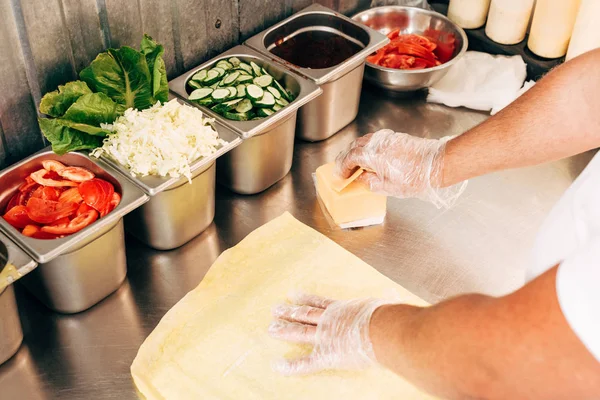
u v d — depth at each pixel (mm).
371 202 1733
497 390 896
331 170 1765
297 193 1865
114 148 1523
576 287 822
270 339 1473
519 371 864
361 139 1666
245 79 1806
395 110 2176
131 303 1562
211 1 1857
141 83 1603
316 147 2016
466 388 927
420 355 989
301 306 1487
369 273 1629
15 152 1617
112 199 1479
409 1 2438
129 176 1502
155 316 1537
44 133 1479
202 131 1562
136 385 1393
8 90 1518
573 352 821
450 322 951
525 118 1353
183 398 1359
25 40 1489
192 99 1746
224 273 1616
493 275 1669
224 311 1528
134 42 1741
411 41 2232
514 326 868
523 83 2271
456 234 1772
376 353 1135
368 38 2010
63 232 1419
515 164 1414
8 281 1272
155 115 1552
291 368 1401
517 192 1907
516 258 1713
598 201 1029
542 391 863
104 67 1552
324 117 1953
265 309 1535
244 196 1845
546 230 1199
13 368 1421
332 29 2113
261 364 1428
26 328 1501
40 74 1563
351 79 1938
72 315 1531
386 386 1394
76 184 1530
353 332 1270
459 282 1647
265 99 1740
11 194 1540
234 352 1448
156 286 1603
